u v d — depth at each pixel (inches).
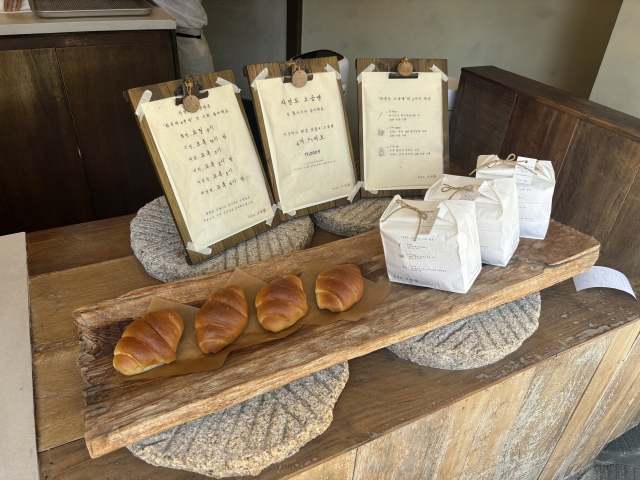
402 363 37.5
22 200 77.7
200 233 40.8
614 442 60.9
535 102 55.7
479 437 40.5
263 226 45.3
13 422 29.8
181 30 95.0
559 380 41.6
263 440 28.0
